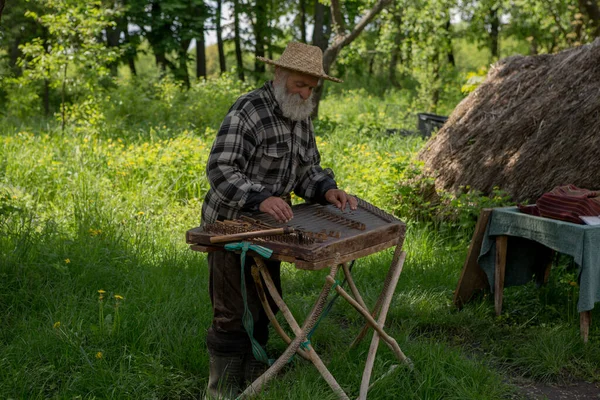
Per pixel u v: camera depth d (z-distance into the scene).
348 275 3.68
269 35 25.44
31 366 3.55
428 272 5.47
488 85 7.42
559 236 4.34
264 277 3.11
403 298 4.92
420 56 17.31
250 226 3.14
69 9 12.34
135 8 20.00
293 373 3.59
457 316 4.67
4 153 9.01
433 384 3.53
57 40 12.70
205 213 3.40
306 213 3.48
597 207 4.44
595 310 4.81
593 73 6.49
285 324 4.30
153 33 21.66
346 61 17.28
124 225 6.25
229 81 16.00
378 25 25.55
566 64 6.79
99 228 5.98
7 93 15.69
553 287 5.12
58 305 4.31
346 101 19.80
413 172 7.20
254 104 3.27
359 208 3.71
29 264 4.80
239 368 3.43
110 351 3.71
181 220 6.88
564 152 6.17
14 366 3.49
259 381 3.19
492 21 19.23
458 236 6.36
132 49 21.03
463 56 31.25
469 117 7.28
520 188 6.37
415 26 17.12
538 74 7.03
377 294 4.94
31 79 13.15
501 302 4.78
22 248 4.97
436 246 6.21
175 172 8.15
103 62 12.80
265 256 2.95
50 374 3.45
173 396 3.42
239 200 3.14
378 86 26.61
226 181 3.17
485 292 5.03
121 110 13.41
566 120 6.32
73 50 12.45
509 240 4.89
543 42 17.17
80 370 3.53
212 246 3.14
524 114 6.73
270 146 3.31
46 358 3.61
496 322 4.68
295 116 3.29
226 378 3.39
